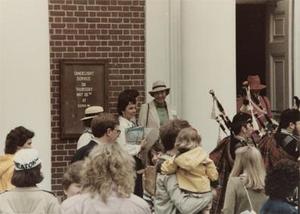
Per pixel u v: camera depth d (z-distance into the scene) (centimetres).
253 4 1458
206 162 745
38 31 1127
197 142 750
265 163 913
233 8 1214
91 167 563
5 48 1118
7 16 1116
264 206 603
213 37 1203
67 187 650
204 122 1209
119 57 1277
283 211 590
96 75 1262
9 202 623
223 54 1206
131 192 569
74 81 1254
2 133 1119
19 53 1120
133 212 559
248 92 1229
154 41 1277
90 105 1259
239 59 1471
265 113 1224
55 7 1245
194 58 1209
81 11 1259
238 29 1495
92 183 562
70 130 1252
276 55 1409
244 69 1469
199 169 741
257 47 1468
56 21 1247
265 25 1444
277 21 1405
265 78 1447
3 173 773
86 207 558
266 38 1439
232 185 730
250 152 725
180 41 1254
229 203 730
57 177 1246
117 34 1274
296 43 1361
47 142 1145
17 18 1118
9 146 789
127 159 570
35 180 631
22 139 793
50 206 629
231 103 1211
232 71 1215
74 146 1255
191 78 1214
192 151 742
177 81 1263
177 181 744
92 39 1264
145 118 1149
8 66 1119
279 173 596
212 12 1202
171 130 779
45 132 1139
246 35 1477
